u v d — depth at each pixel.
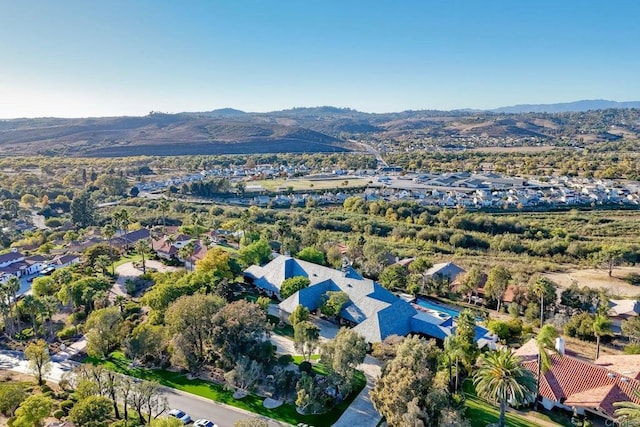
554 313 109.00
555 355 75.38
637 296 123.88
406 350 66.38
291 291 104.25
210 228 187.38
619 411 57.00
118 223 172.50
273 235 171.75
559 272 148.25
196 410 69.44
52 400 70.44
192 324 81.94
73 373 77.56
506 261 160.50
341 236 191.00
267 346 78.12
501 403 60.56
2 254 146.12
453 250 175.50
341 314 97.75
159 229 193.38
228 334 77.38
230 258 122.44
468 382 76.94
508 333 91.44
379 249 140.12
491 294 114.81
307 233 164.62
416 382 59.31
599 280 140.00
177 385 76.50
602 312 98.50
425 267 129.88
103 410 63.03
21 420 60.88
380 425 66.06
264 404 71.19
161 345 82.62
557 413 69.19
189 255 137.62
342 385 71.00
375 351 80.44
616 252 150.62
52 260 151.75
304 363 78.31
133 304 106.81
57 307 103.44
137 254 153.62
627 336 95.44
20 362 87.38
